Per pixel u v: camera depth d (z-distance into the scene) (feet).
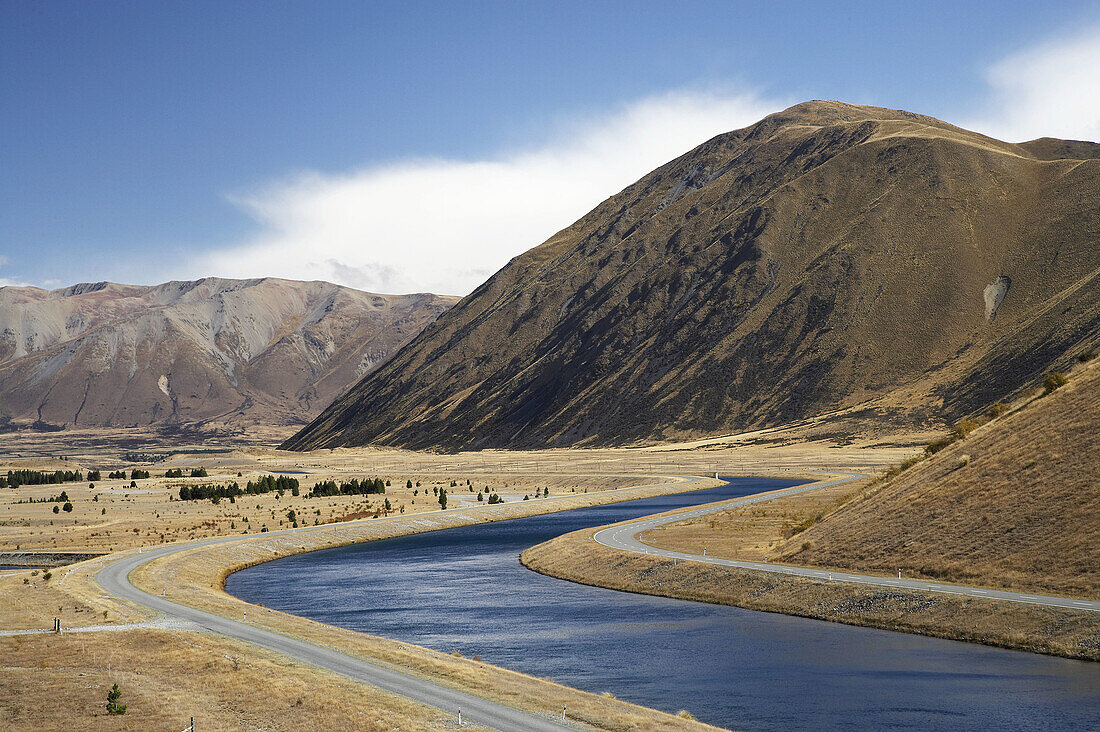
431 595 256.52
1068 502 189.67
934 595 184.14
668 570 255.29
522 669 171.01
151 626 181.57
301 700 125.39
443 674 143.33
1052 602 166.30
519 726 114.73
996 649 162.71
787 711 140.05
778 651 174.19
